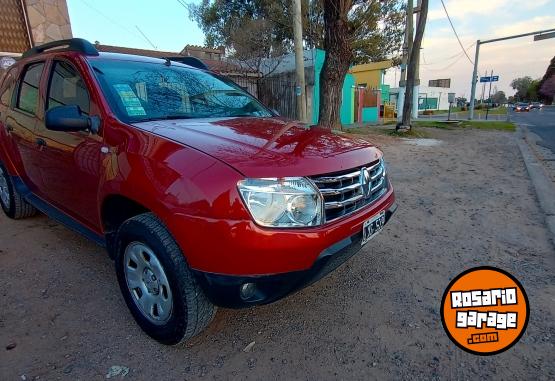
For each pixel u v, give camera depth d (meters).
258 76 16.20
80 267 3.05
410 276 3.04
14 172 3.63
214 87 3.37
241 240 1.76
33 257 3.21
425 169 7.47
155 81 2.93
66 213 3.07
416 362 2.08
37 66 3.31
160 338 2.13
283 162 1.94
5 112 3.68
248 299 1.90
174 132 2.21
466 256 3.41
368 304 2.63
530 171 7.19
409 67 13.85
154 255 2.04
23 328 2.29
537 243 3.71
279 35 20.27
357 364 2.06
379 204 2.43
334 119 10.50
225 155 1.93
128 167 2.09
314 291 2.80
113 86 2.61
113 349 2.14
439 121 21.95
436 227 4.15
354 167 2.20
